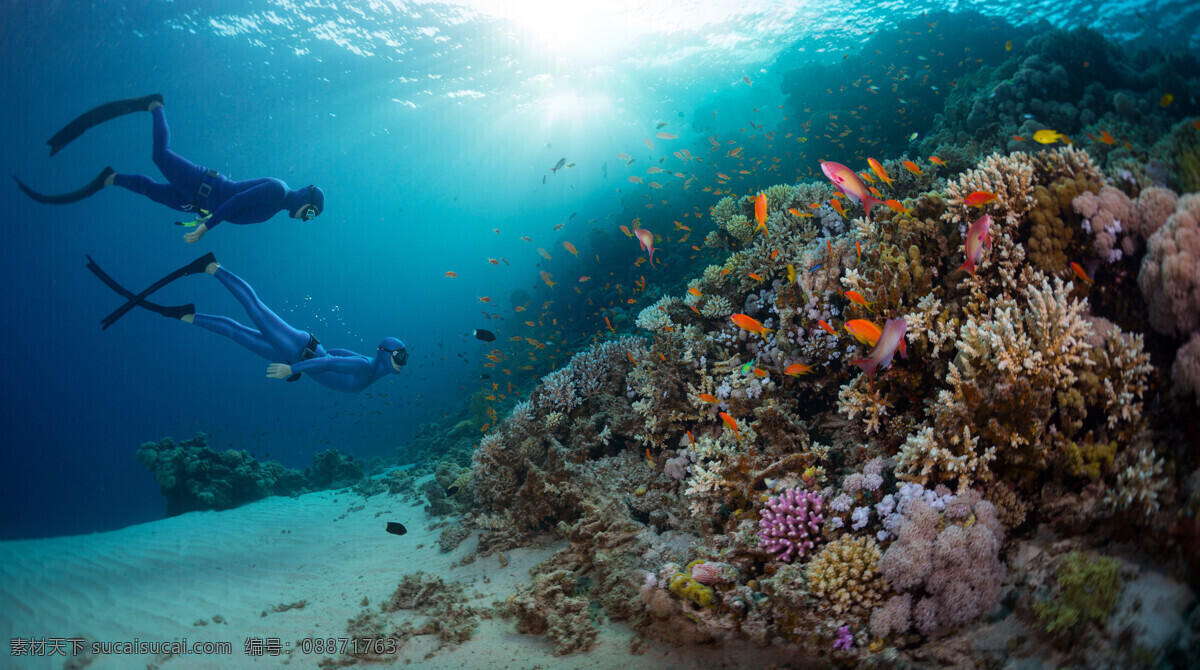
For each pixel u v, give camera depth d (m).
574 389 8.25
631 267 17.38
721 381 6.25
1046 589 3.09
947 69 15.48
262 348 6.73
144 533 10.16
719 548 4.57
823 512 4.08
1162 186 4.04
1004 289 4.23
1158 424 3.26
